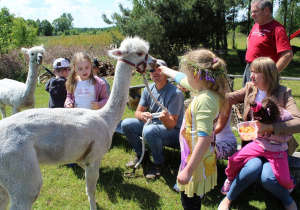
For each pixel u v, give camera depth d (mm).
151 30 11672
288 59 3420
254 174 2680
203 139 1980
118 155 4227
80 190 3322
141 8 13656
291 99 2625
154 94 3502
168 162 3951
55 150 2184
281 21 24750
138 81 10398
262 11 3545
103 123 2529
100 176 3643
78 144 2301
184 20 12406
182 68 2174
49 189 3326
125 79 2639
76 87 3408
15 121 2057
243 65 15633
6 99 4762
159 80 3293
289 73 13250
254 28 3830
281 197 2723
